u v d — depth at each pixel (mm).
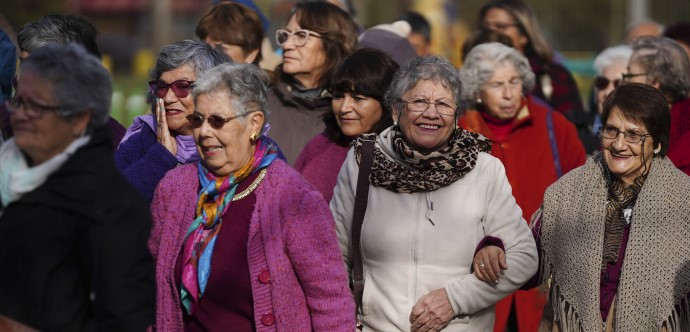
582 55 68312
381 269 12203
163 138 12562
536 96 22156
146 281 9242
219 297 10539
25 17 63812
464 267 12094
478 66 16938
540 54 22625
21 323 8930
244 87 10602
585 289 12656
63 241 8977
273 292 10445
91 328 9266
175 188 10984
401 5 70250
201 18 17516
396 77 12445
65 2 69250
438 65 12242
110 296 8945
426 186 12039
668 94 16688
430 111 11977
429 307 11844
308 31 16375
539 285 13305
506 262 11977
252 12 17531
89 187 9016
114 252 8984
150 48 124812
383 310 12117
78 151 9109
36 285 8906
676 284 12352
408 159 12148
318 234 10562
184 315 10773
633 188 12742
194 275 10562
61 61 9086
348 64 14273
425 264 12047
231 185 10648
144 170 12148
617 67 19484
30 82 9031
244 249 10547
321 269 10516
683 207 12523
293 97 16469
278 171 10781
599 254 12656
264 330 10445
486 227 12211
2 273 8969
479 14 23359
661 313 12320
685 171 15570
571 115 20359
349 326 10570
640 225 12477
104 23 143500
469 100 17125
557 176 17000
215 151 10578
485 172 12211
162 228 10867
